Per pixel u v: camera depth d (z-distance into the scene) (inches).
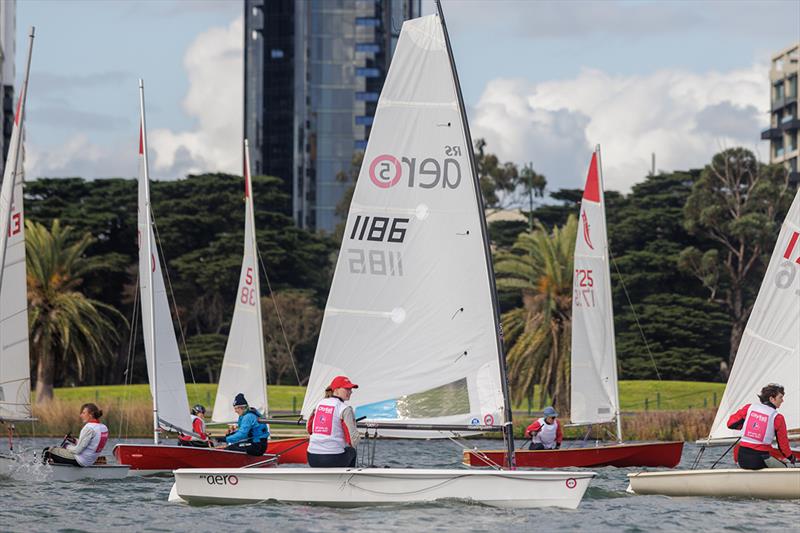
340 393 2181.3
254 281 4301.2
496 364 2204.7
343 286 2272.4
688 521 2100.1
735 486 2477.9
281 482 2199.8
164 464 3078.2
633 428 5674.2
